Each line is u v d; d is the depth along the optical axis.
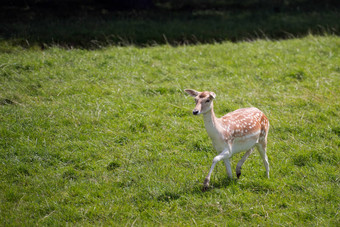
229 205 11.42
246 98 19.20
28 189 12.36
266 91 20.08
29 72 21.48
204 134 16.06
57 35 27.56
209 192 12.05
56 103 18.19
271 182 12.59
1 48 24.81
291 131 16.27
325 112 17.61
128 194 12.16
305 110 18.02
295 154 14.40
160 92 20.02
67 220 10.97
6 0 37.47
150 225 10.61
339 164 13.68
